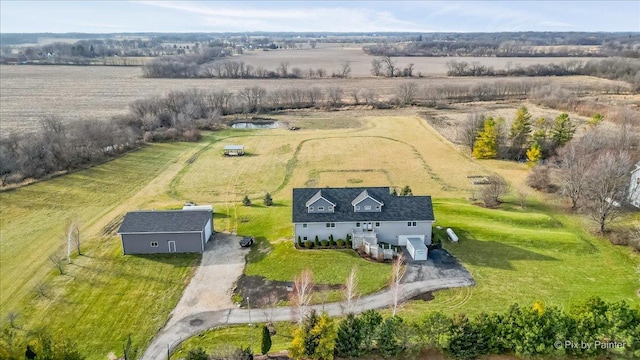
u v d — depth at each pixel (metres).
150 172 75.19
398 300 37.91
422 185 67.75
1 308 38.06
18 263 45.59
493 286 39.78
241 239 50.25
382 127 105.06
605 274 41.62
